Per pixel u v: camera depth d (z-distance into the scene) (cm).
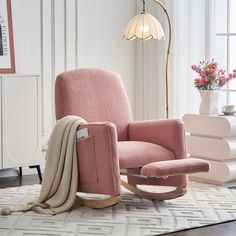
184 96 894
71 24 892
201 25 876
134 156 706
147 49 928
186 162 697
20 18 857
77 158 709
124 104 767
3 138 814
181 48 891
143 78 936
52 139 719
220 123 799
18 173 863
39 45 872
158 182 736
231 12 864
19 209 699
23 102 821
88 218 677
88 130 699
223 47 870
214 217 682
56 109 740
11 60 841
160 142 736
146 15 816
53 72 883
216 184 808
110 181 690
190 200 738
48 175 716
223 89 873
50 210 694
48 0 875
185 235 639
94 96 751
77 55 897
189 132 831
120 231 643
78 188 711
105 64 920
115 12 924
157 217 680
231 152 795
